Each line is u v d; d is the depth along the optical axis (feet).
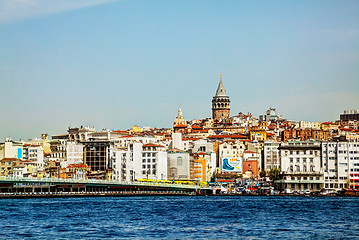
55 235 631.15
